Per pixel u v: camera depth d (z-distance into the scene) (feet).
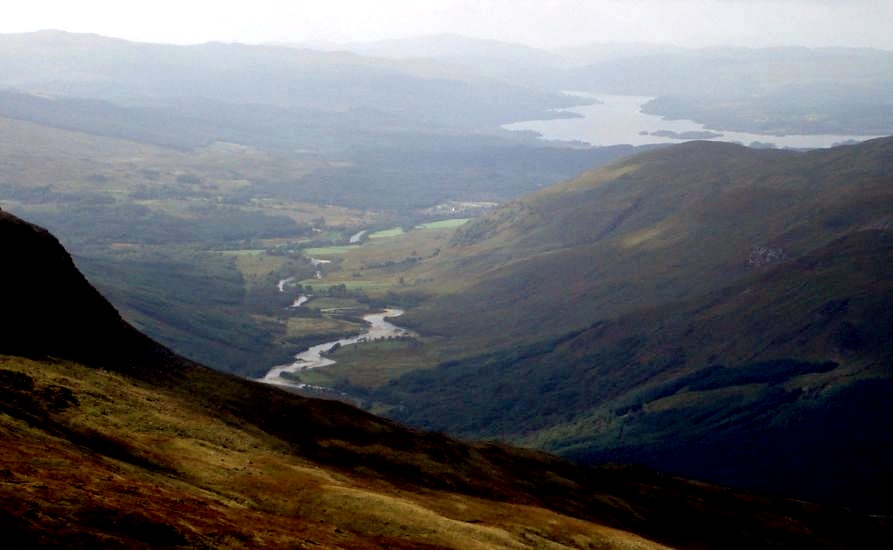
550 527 415.44
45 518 221.87
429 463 490.49
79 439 323.16
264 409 479.41
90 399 367.86
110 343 461.37
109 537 223.71
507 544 356.18
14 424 295.89
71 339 439.22
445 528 350.02
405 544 315.99
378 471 456.86
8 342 398.42
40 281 450.71
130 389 407.23
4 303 422.00
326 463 439.63
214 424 406.82
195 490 313.53
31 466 257.55
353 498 353.92
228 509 294.66
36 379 358.84
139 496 264.72
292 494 348.79
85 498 242.78
